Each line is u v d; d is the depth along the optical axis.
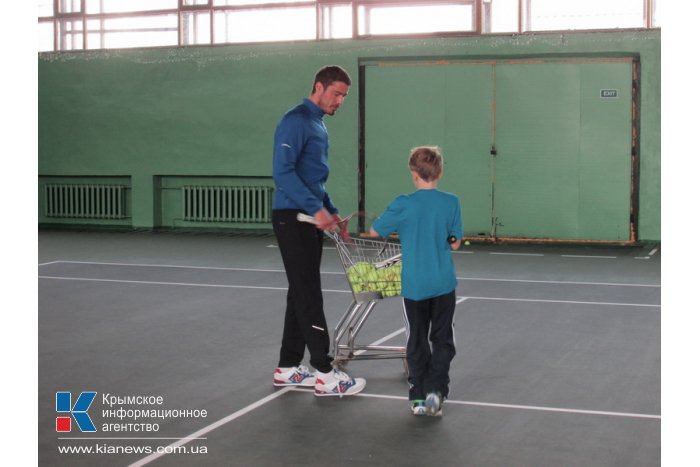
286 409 4.67
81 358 5.91
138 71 16.56
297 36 15.79
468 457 3.88
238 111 16.03
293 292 4.91
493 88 14.59
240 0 16.09
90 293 8.78
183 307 7.95
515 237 14.67
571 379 5.29
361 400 4.84
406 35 14.95
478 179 14.75
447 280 4.48
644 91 13.99
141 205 16.81
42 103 17.27
